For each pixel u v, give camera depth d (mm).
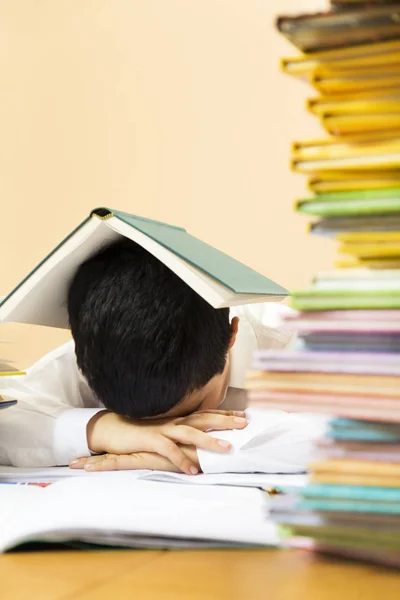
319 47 405
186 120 1504
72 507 526
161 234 625
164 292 737
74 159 1615
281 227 1409
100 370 759
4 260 1671
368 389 388
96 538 496
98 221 653
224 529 487
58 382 977
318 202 410
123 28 1573
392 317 387
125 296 735
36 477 791
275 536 474
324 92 408
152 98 1538
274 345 1062
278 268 1411
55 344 1585
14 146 1669
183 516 509
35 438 873
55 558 480
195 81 1496
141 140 1547
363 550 429
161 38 1532
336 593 373
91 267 753
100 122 1592
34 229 1648
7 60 1680
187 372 748
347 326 396
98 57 1599
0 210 1676
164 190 1521
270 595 374
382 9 374
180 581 408
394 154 390
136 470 767
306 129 1393
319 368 397
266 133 1428
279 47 1418
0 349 1602
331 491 401
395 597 365
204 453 728
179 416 830
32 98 1658
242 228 1443
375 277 395
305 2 1395
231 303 540
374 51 391
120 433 815
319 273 409
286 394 405
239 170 1450
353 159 398
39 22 1659
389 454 397
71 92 1623
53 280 748
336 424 408
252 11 1442
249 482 646
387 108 390
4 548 494
